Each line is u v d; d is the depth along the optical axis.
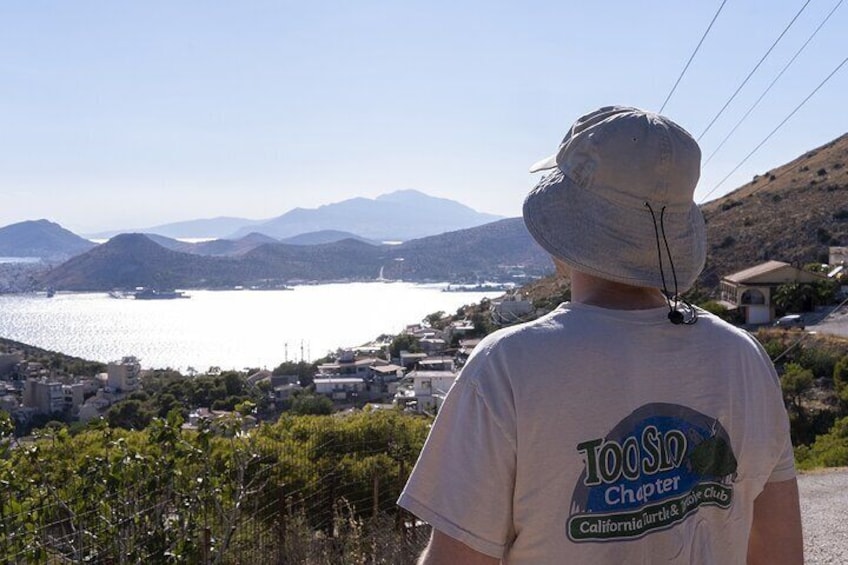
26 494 3.99
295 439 7.52
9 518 3.73
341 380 45.50
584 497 1.24
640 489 1.26
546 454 1.23
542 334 1.28
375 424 8.19
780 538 1.46
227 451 4.91
